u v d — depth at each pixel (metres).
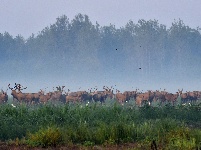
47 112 80.00
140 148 54.69
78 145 57.50
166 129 65.19
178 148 52.75
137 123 76.25
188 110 90.19
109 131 61.81
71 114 79.94
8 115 77.81
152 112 87.44
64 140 59.88
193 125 80.06
